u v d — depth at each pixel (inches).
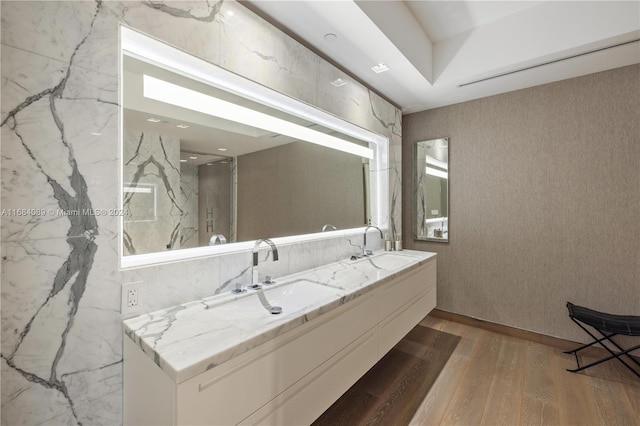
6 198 38.4
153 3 51.3
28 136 39.9
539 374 91.0
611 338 101.0
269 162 82.9
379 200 128.2
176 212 61.7
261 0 67.0
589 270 103.9
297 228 91.7
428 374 91.4
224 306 58.6
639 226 95.4
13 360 39.0
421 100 128.6
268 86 71.0
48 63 41.4
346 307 64.6
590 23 83.4
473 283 129.0
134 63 54.6
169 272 54.4
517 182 117.9
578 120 105.4
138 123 55.1
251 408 44.1
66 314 43.0
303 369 53.4
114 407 47.4
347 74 101.3
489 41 100.7
